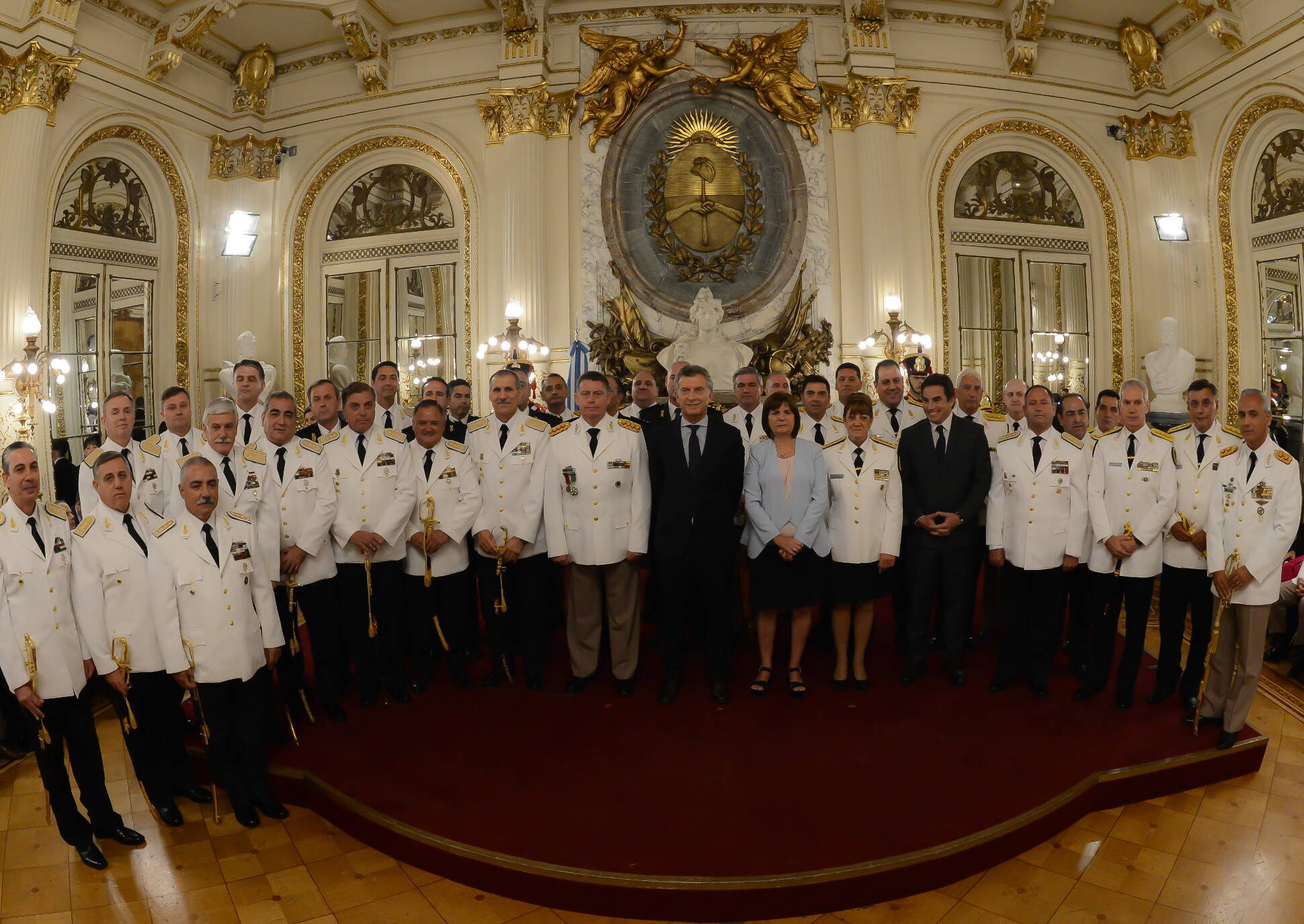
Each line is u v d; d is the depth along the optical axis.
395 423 4.86
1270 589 3.42
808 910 2.65
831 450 4.19
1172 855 2.96
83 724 3.06
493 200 8.76
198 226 8.98
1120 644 5.24
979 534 4.25
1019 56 8.84
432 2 8.54
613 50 8.56
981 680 4.29
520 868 2.73
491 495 4.27
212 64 9.05
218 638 3.13
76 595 3.00
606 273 8.70
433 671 4.59
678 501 3.99
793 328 8.54
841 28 8.67
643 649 4.93
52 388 7.71
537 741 3.62
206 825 3.28
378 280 9.34
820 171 8.66
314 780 3.34
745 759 3.40
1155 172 9.14
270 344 9.27
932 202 8.80
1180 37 8.87
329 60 9.25
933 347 8.79
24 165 7.10
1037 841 3.02
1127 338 9.24
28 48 7.06
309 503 3.88
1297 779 3.51
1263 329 8.62
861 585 4.07
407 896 2.80
